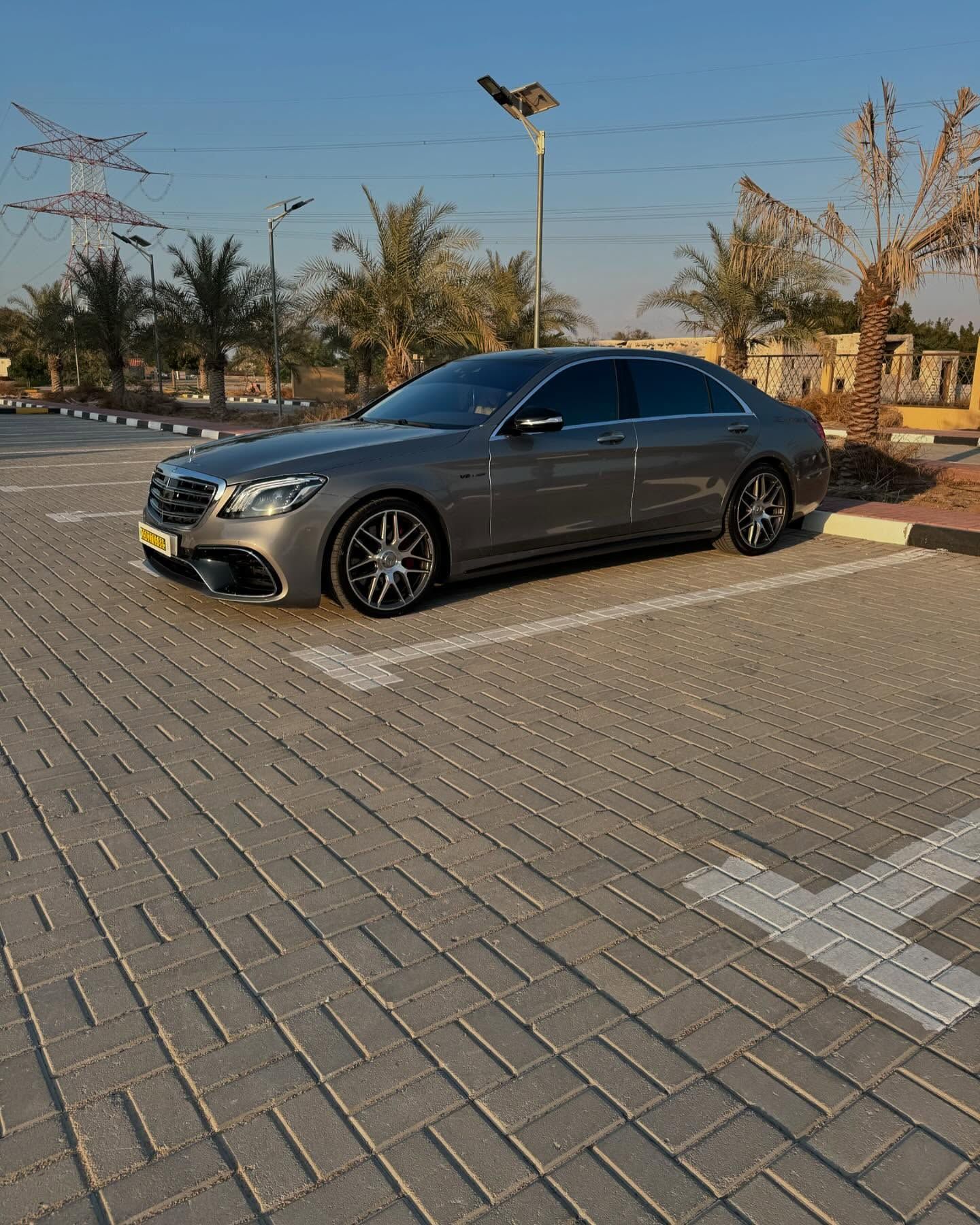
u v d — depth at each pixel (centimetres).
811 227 1159
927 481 1178
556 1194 179
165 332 3111
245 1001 231
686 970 242
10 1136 193
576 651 494
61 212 6438
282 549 510
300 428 621
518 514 586
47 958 247
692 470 664
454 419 591
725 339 2405
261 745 376
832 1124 195
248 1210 176
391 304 2128
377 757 366
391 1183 182
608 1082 206
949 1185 182
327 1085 205
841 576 672
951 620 559
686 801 331
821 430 758
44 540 791
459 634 521
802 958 247
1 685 442
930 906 271
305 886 279
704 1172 184
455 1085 205
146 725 396
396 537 546
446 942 253
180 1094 203
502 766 358
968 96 1040
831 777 350
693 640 515
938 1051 216
